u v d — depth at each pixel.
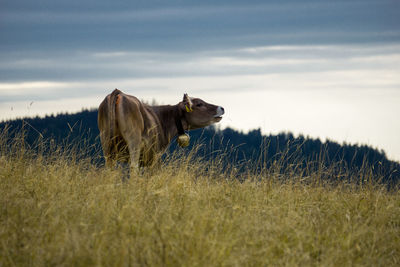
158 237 7.93
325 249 8.55
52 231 8.08
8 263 7.22
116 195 9.91
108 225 8.35
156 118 15.47
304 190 12.19
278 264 7.89
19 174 11.18
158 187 11.09
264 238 8.53
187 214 8.95
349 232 9.23
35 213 8.84
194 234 7.96
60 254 7.18
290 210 10.23
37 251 7.43
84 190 10.33
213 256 7.38
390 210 11.18
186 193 10.51
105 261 7.19
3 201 9.27
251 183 12.12
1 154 12.29
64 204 9.18
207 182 11.91
